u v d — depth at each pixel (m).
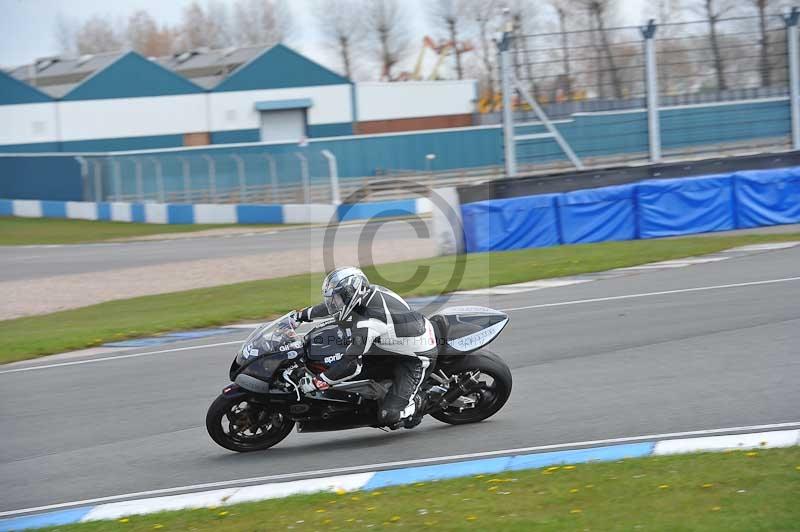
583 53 86.00
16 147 169.88
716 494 19.86
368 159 152.38
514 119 88.81
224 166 133.00
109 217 132.25
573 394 30.73
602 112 89.00
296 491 23.30
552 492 21.09
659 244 66.31
